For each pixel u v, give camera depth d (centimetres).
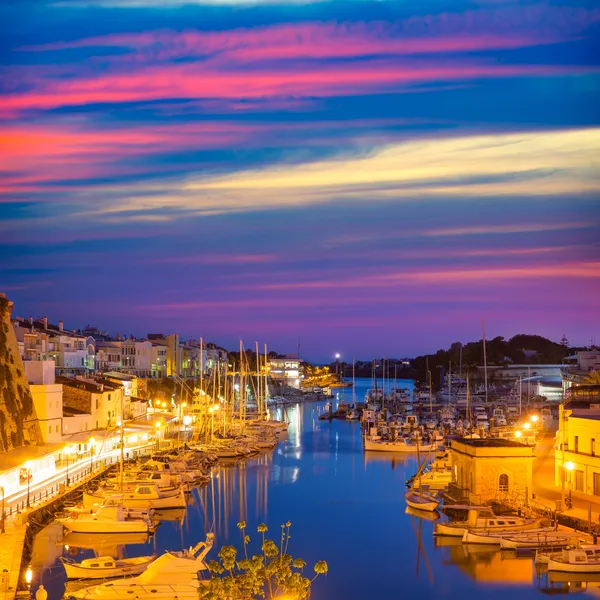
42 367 15188
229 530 9788
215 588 5631
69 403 17012
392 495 12081
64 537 9225
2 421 13262
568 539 8412
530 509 9550
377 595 7512
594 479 10012
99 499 10281
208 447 16250
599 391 11250
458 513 10319
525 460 10281
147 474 11969
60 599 6931
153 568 6688
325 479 13612
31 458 12006
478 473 10256
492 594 7525
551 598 7394
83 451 14812
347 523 10181
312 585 7775
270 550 5897
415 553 8775
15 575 7131
